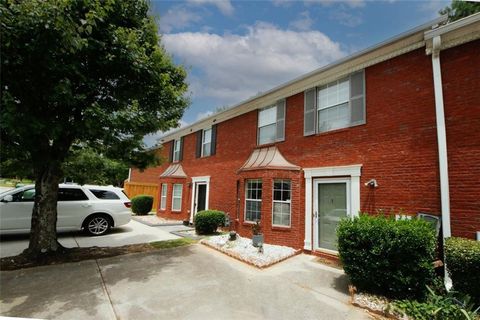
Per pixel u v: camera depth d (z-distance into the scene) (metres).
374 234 4.82
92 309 3.82
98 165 9.66
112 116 5.50
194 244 8.24
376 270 4.74
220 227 11.05
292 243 7.94
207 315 3.81
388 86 6.66
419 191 5.82
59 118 5.45
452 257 4.39
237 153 11.48
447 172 5.41
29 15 3.89
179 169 15.66
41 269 5.37
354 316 4.01
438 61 5.77
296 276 5.67
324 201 7.66
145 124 6.09
